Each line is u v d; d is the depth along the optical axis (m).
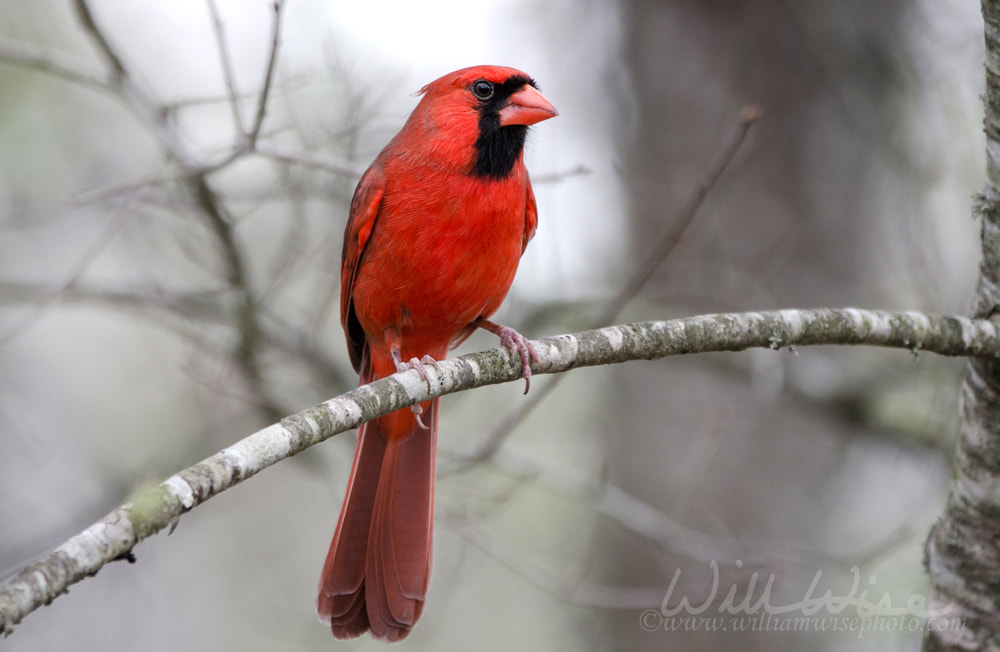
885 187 11.35
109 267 13.11
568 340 6.46
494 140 6.95
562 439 12.85
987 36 6.16
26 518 11.72
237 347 10.72
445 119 6.98
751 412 11.16
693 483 11.03
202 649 12.37
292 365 11.34
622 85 11.70
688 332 6.44
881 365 11.17
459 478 11.43
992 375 6.20
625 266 11.45
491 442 9.72
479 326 7.64
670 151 11.46
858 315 6.44
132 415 13.16
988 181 6.34
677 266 11.20
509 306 10.93
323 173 10.05
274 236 12.14
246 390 11.00
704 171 11.05
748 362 11.12
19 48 9.10
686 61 11.53
